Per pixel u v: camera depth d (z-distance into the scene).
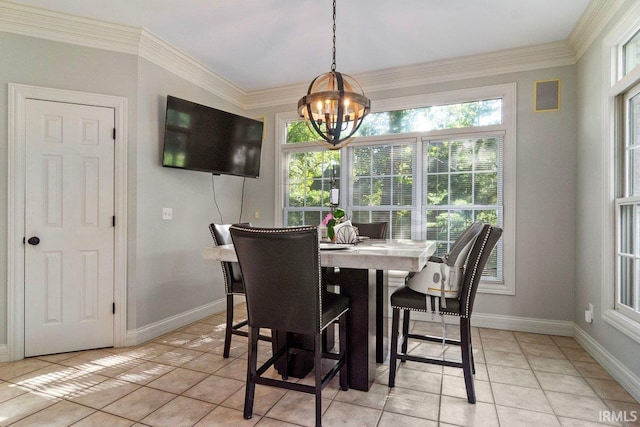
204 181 3.69
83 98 2.71
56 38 2.64
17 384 2.17
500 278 3.33
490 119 3.38
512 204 3.24
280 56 3.32
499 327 3.28
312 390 1.72
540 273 3.16
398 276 3.64
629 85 2.17
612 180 2.38
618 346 2.22
